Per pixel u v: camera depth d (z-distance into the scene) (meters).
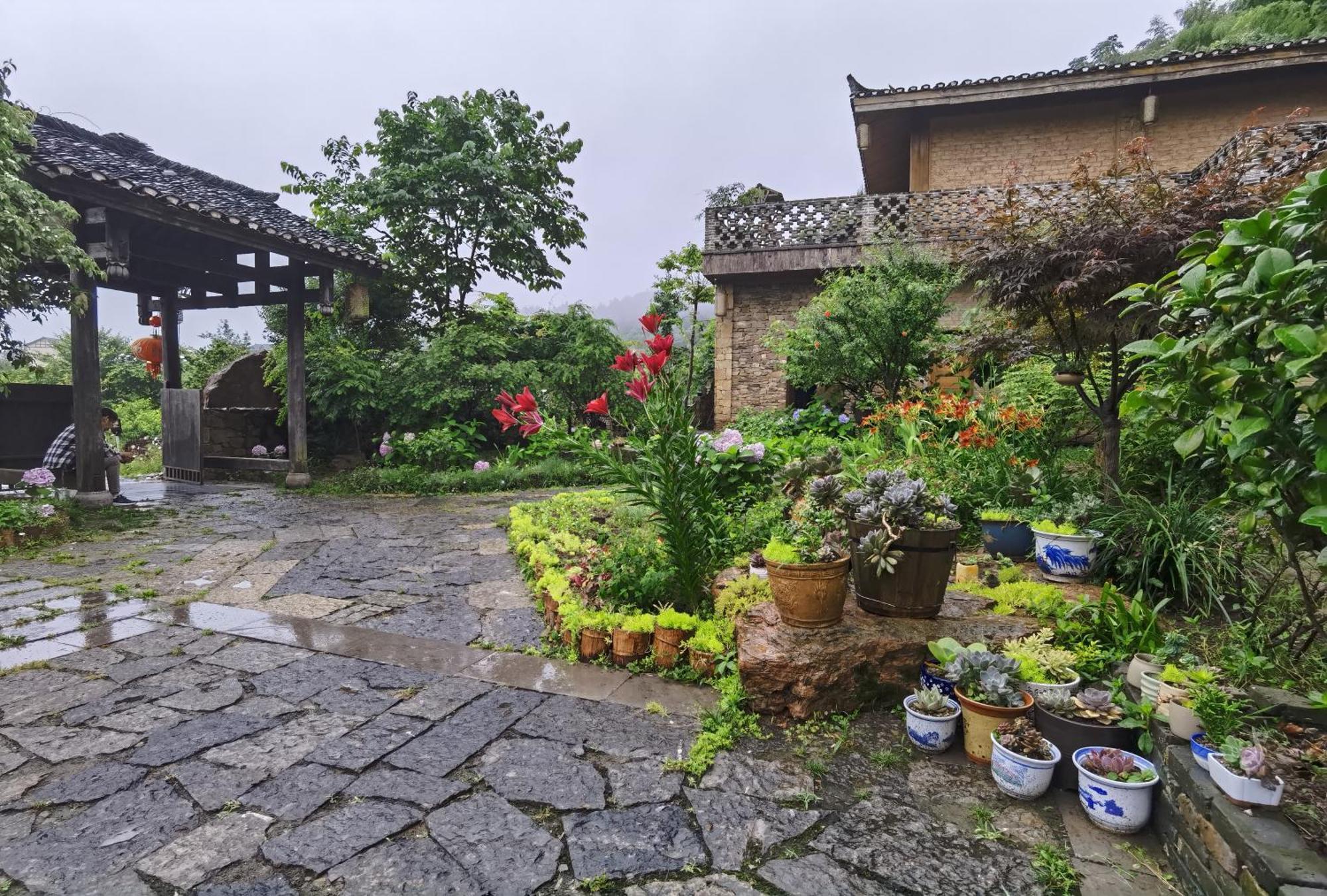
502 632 3.87
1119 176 4.11
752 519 4.65
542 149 14.77
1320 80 11.02
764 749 2.63
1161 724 2.23
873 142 13.71
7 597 4.46
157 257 8.52
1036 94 11.35
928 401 6.82
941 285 7.93
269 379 11.88
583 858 1.98
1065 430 6.25
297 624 3.98
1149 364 2.13
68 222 6.38
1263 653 2.63
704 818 2.18
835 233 11.01
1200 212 3.64
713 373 14.30
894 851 2.04
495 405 11.57
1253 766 1.71
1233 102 11.45
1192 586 3.34
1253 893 1.57
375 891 1.83
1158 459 4.82
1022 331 4.80
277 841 2.03
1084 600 3.06
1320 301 1.66
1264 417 1.76
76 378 7.63
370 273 10.20
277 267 9.87
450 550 5.89
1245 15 20.23
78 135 9.02
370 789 2.30
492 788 2.32
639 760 2.52
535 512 6.86
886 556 3.02
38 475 7.11
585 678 3.24
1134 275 3.74
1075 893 1.87
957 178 12.52
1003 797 2.32
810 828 2.14
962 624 3.06
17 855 1.96
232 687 3.11
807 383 9.30
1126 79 10.95
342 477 10.31
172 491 9.63
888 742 2.68
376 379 11.41
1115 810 2.11
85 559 5.54
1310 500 1.75
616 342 12.70
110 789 2.29
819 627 3.01
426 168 13.12
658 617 3.38
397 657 3.49
